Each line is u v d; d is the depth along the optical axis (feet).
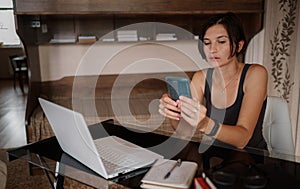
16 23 7.89
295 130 7.80
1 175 5.58
